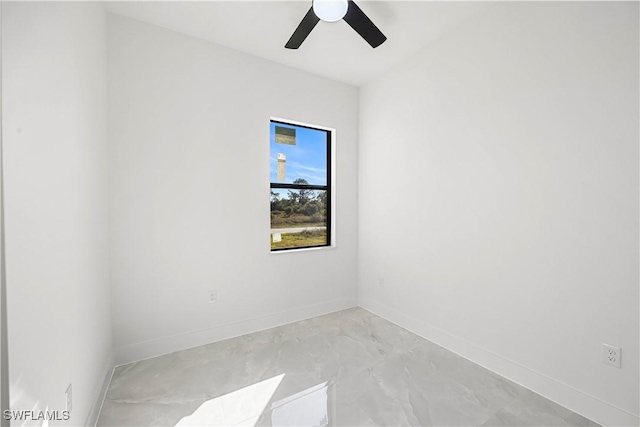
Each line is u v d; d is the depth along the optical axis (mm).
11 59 808
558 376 1698
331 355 2223
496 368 2004
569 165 1641
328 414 1597
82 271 1363
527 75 1812
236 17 2084
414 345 2389
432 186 2441
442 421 1542
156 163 2170
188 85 2283
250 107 2559
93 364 1542
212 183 2395
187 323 2324
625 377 1462
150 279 2172
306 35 1904
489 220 2033
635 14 1412
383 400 1710
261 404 1675
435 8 2014
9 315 760
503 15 1929
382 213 2967
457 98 2230
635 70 1412
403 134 2711
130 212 2086
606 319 1521
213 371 2000
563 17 1652
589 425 1522
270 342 2434
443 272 2363
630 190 1436
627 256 1450
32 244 880
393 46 2465
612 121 1485
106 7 1954
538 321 1786
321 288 3047
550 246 1726
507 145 1921
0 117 751
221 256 2457
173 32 2229
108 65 1996
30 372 855
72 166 1244
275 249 2910
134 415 1583
